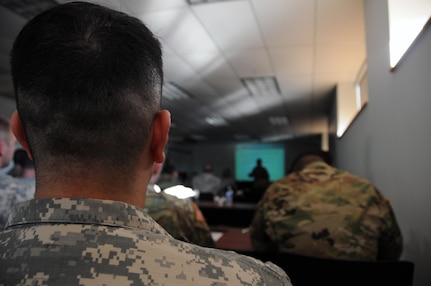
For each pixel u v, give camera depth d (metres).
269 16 2.94
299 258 1.14
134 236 0.34
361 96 4.78
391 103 1.89
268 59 4.04
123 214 0.35
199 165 13.55
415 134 1.48
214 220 3.88
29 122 0.36
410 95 1.53
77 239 0.32
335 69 4.38
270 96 5.90
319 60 4.05
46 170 0.36
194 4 2.74
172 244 0.36
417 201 1.50
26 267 0.31
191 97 5.95
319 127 9.15
